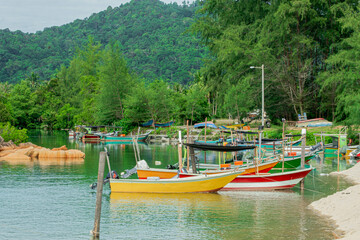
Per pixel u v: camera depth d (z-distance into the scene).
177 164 33.34
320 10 67.12
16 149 50.56
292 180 28.20
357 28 53.16
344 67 58.97
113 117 101.50
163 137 82.88
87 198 25.86
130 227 19.62
